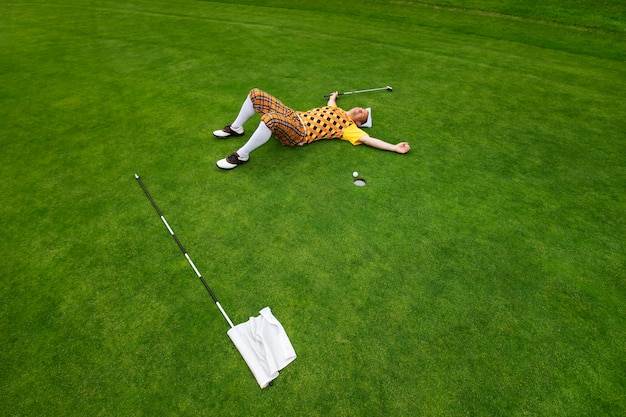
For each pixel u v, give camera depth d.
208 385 1.58
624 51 5.09
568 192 2.64
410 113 3.55
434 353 1.71
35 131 3.18
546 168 2.87
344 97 3.81
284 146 3.04
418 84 4.11
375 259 2.12
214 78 4.13
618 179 2.77
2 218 2.34
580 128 3.38
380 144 2.97
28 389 1.56
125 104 3.60
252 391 1.56
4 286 1.94
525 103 3.77
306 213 2.41
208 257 2.11
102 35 5.39
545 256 2.17
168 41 5.18
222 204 2.47
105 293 1.92
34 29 5.59
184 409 1.50
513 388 1.59
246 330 1.75
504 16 6.53
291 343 1.72
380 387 1.59
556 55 4.99
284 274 2.03
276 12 6.61
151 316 1.82
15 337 1.73
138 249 2.15
